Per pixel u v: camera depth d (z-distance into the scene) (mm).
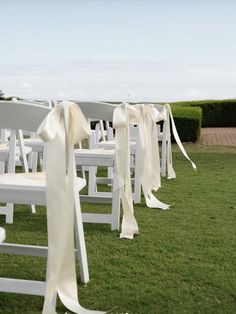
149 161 4762
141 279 2828
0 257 3166
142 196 5305
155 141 5539
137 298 2568
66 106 2172
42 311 2303
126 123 3680
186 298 2582
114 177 3809
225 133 15289
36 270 2957
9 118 2359
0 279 2473
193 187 5754
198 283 2785
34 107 2332
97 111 3793
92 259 3148
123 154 3707
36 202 2445
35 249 2635
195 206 4738
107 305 2484
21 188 2447
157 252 3314
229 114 19812
